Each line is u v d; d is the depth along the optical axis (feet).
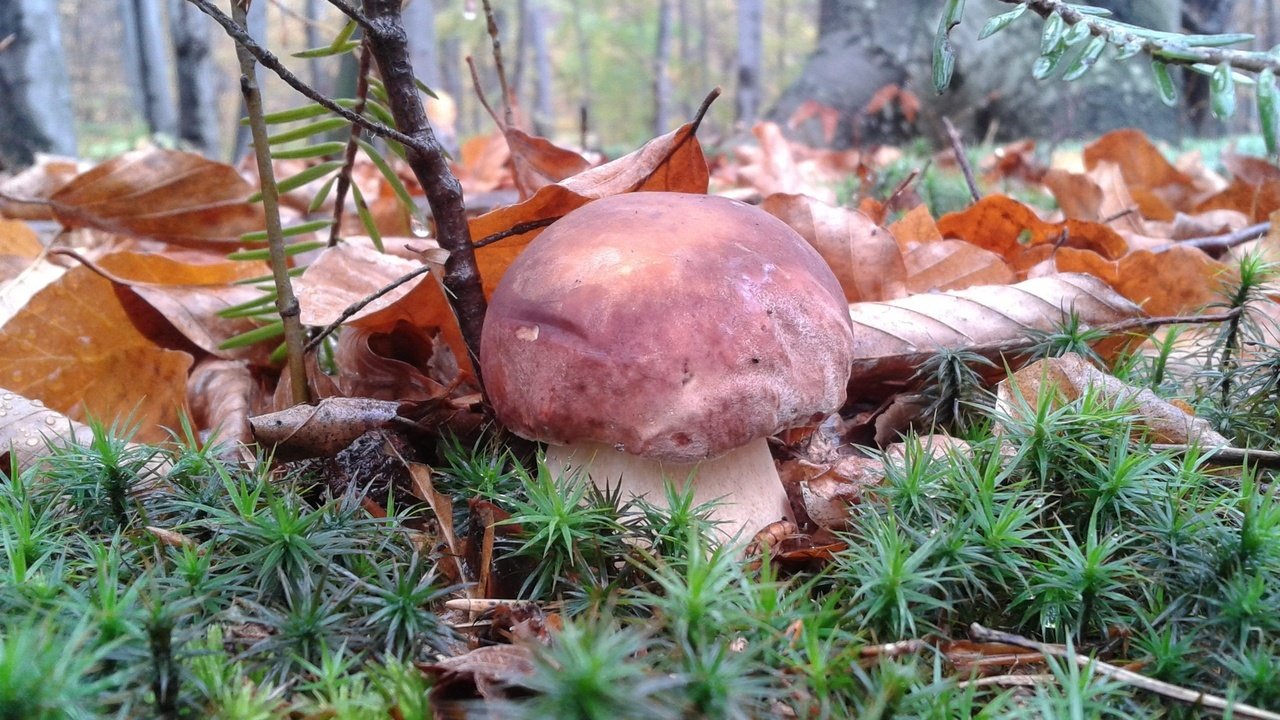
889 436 0.72
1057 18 0.49
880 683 0.38
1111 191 1.43
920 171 1.49
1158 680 0.43
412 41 2.35
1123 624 0.45
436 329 0.78
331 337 0.90
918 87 2.98
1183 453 0.58
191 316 0.81
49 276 0.97
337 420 0.60
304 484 0.61
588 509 0.49
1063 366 0.67
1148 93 2.72
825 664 0.39
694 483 0.54
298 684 0.42
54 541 0.49
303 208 1.61
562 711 0.32
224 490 0.56
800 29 10.07
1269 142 0.42
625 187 0.66
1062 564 0.47
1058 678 0.38
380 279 0.77
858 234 0.87
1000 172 2.06
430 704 0.39
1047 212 1.54
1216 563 0.46
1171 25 2.58
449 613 0.49
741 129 3.29
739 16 5.05
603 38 8.11
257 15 2.64
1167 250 0.90
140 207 1.06
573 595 0.49
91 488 0.53
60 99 2.72
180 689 0.38
